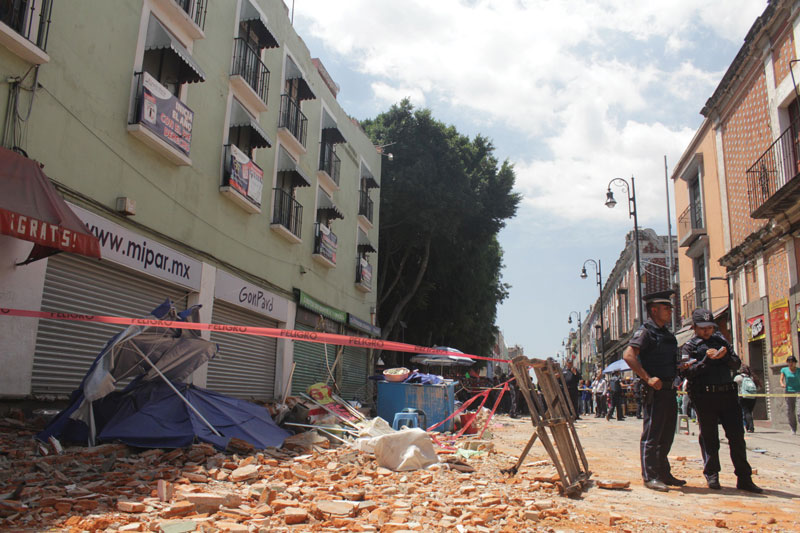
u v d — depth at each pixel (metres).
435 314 34.38
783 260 16.16
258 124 15.69
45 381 8.51
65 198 8.74
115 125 9.94
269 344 16.73
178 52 11.14
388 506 4.72
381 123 31.41
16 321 7.84
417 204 29.45
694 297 24.14
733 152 19.75
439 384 12.46
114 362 7.59
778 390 16.33
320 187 20.83
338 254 22.77
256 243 15.52
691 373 6.36
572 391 20.48
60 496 4.50
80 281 9.26
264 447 7.55
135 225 10.41
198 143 12.66
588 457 8.96
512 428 15.63
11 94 7.85
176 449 6.59
